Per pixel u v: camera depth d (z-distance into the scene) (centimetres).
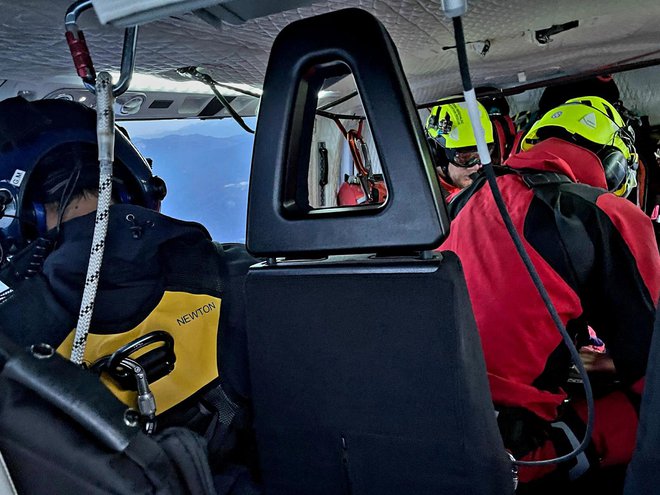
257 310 74
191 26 103
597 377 146
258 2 63
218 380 87
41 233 83
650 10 150
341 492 79
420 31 136
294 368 75
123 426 51
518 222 118
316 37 63
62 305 73
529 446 116
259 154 69
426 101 251
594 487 123
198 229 92
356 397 72
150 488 52
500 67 204
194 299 85
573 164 144
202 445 71
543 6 129
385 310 66
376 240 65
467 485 71
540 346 113
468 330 66
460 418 68
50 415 49
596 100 167
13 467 49
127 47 64
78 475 49
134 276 79
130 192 90
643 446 66
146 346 77
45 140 81
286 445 81
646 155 307
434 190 62
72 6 62
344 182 276
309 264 70
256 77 166
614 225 114
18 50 106
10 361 49
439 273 63
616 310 116
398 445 72
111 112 64
